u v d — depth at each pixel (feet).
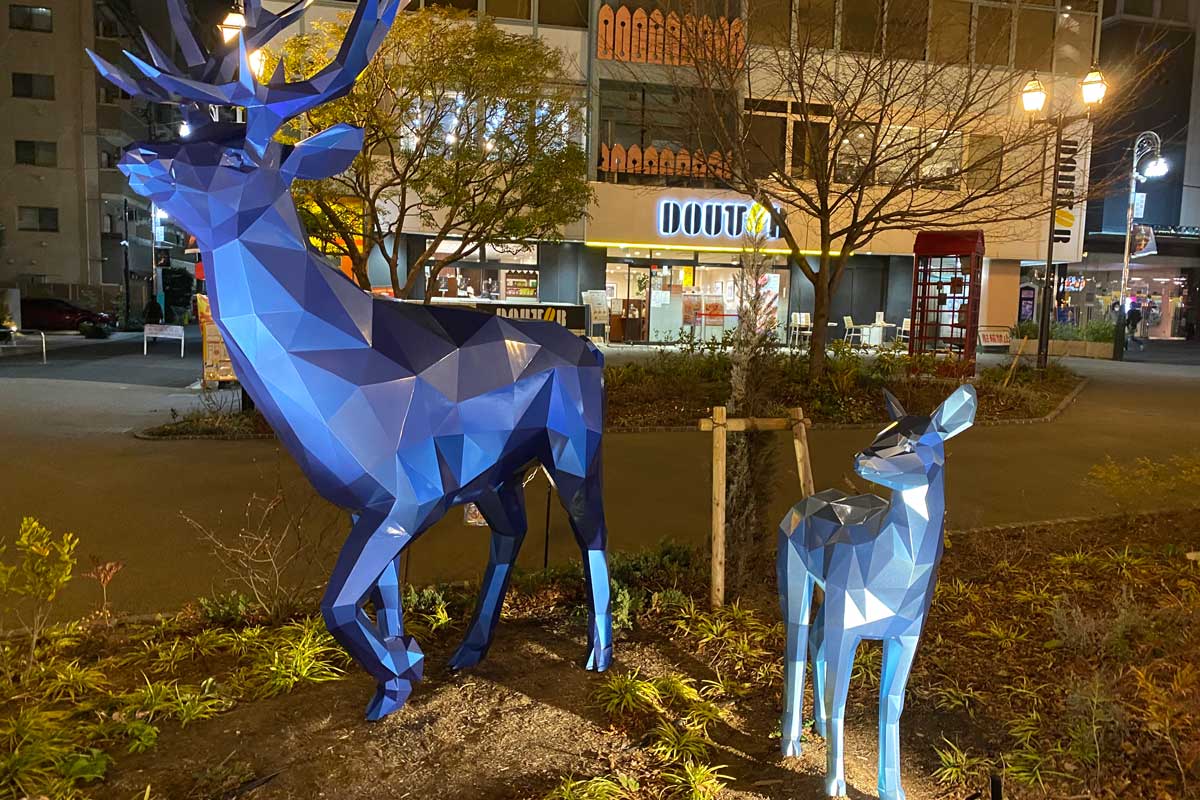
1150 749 10.86
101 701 11.84
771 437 16.48
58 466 28.55
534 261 81.92
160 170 9.12
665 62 66.80
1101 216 126.31
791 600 10.56
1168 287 142.20
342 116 40.22
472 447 10.87
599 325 81.30
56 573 12.58
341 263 61.46
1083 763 10.68
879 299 91.09
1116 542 21.29
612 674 13.29
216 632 14.32
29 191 133.49
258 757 10.64
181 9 10.30
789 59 52.42
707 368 49.29
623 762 10.75
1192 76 126.72
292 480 26.84
